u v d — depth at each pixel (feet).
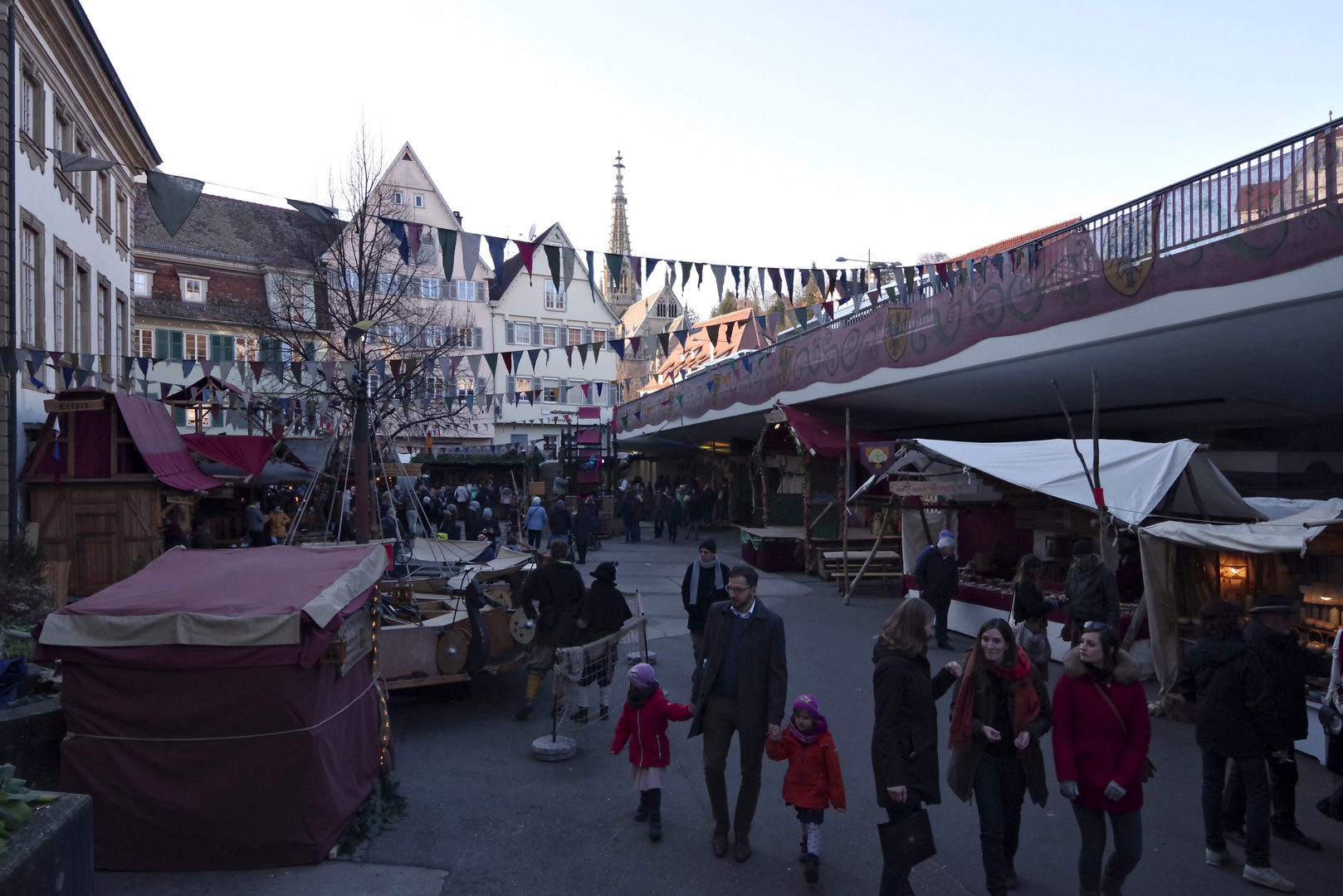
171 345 109.91
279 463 65.10
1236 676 15.37
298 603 15.07
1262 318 34.65
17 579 31.68
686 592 28.22
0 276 41.14
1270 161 33.30
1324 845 16.62
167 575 17.34
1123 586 32.35
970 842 16.96
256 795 14.92
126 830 14.74
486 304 144.05
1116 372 45.29
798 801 14.98
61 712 16.74
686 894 14.58
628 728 17.34
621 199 351.67
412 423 75.15
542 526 64.49
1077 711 13.19
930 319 53.78
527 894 14.47
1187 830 17.49
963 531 46.91
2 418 41.88
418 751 22.03
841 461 62.80
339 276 79.71
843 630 39.42
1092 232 41.68
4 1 41.50
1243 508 33.45
